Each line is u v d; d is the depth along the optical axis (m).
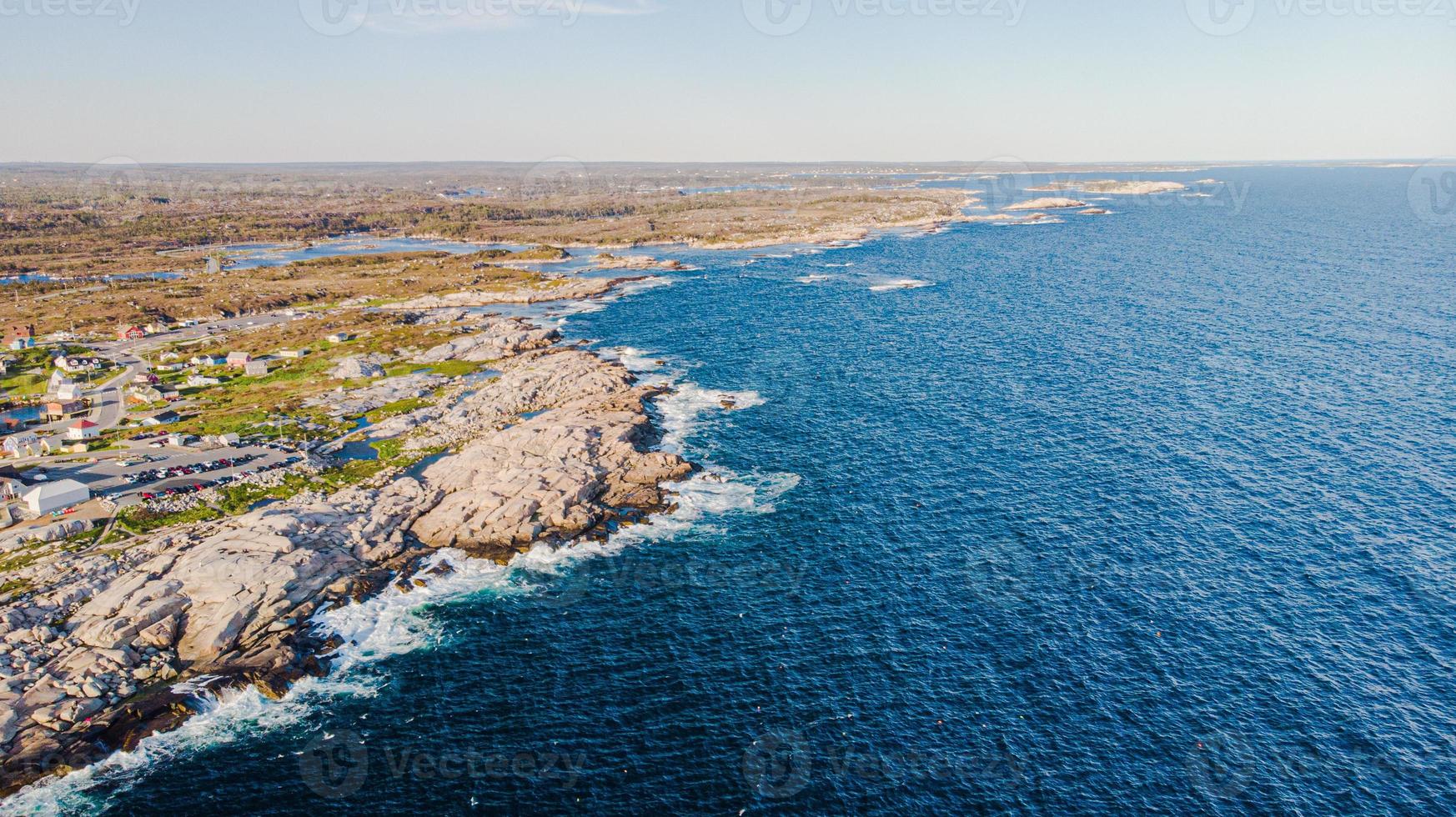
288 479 111.50
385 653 76.56
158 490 106.75
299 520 93.62
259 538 89.25
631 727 66.25
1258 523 93.62
